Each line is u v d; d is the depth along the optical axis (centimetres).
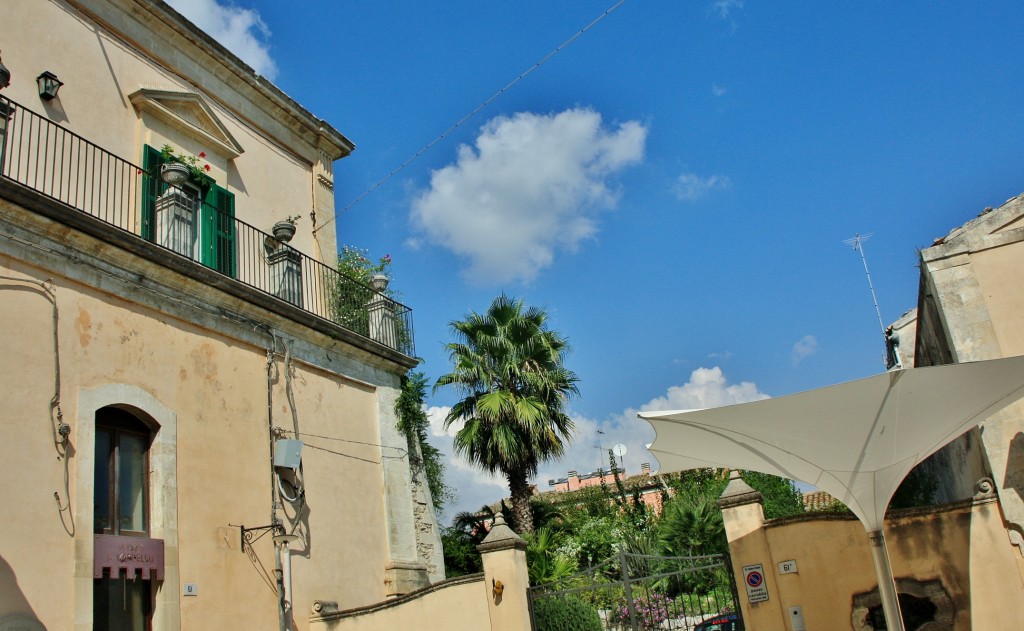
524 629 1159
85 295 1127
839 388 885
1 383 995
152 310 1221
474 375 2181
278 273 1541
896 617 944
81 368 1093
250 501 1294
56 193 1216
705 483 2992
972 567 1050
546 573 1884
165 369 1215
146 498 1155
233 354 1345
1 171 1034
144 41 1453
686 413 960
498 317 2286
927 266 1222
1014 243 1198
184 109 1485
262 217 1622
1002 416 1098
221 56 1602
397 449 1655
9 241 1044
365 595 1452
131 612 1086
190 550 1172
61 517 1014
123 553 1078
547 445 2150
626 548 2167
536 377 2166
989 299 1180
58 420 1043
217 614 1180
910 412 910
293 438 1412
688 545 2166
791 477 1046
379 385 1667
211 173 1512
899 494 2064
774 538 1134
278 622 1269
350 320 1677
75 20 1330
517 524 2119
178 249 1311
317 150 1850
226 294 1339
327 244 1775
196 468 1220
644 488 3553
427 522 1664
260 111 1703
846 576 1088
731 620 1241
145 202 1343
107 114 1340
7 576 941
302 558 1350
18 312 1035
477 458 2159
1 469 969
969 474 1357
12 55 1213
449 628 1221
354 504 1501
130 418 1170
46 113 1238
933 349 1484
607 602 1560
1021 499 1056
